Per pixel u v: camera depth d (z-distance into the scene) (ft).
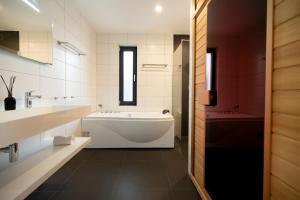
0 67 4.43
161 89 12.48
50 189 5.88
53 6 6.76
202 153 5.73
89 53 11.01
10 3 4.58
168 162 8.22
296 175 2.22
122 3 8.57
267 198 2.71
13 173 3.36
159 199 5.46
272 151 2.64
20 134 2.70
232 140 3.94
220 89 4.51
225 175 4.10
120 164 7.94
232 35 3.86
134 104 12.72
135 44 12.49
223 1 4.35
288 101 2.33
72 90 8.71
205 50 5.48
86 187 6.03
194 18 6.44
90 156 8.87
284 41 2.38
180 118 11.16
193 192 5.87
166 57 12.39
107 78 12.38
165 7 8.90
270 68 2.61
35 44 5.57
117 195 5.62
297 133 2.20
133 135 10.04
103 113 11.28
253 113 3.16
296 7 2.18
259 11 2.98
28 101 5.22
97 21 10.55
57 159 4.04
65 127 8.13
